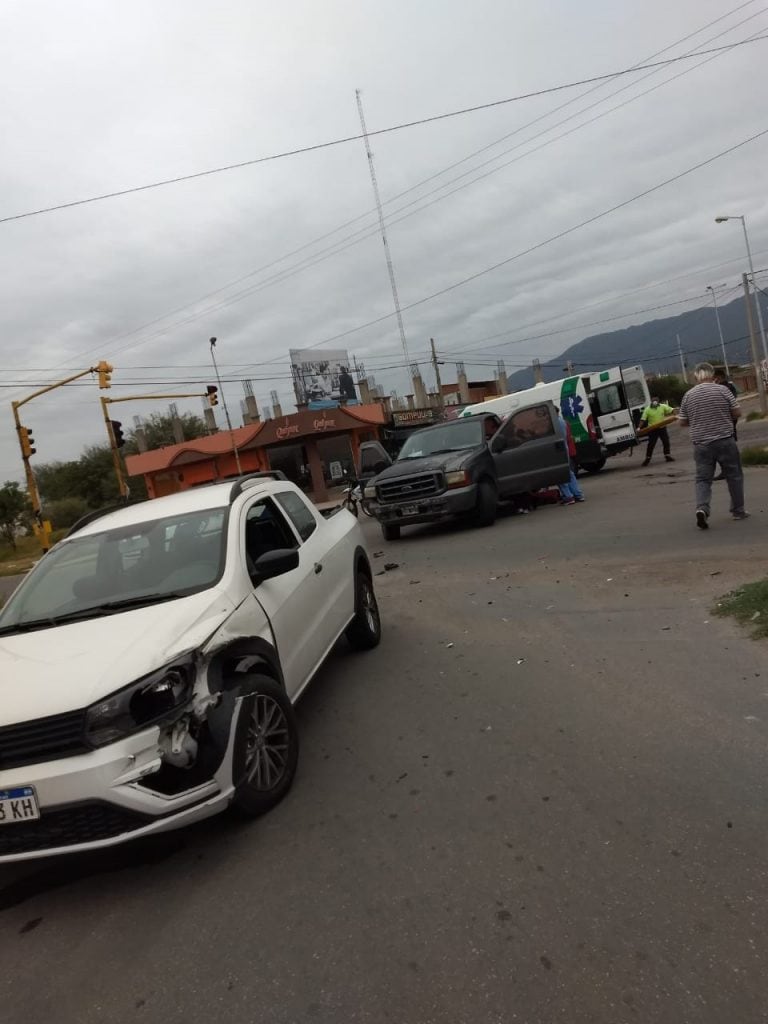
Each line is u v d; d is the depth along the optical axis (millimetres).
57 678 3357
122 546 4699
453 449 13984
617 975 2420
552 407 14492
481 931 2723
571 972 2461
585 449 21953
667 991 2326
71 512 62062
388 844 3402
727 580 6949
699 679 4832
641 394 23688
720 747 3877
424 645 6582
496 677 5457
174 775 3383
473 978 2498
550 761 3990
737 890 2750
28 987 2828
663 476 17312
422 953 2654
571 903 2805
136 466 49094
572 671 5344
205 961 2799
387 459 18641
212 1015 2518
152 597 4133
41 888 3537
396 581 9883
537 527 12375
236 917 3037
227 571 4285
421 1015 2371
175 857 3588
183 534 4648
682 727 4172
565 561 9211
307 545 5535
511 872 3055
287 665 4461
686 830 3176
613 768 3814
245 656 3947
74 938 3088
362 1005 2453
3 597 21766
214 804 3404
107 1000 2682
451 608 7844
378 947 2723
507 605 7578
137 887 3393
